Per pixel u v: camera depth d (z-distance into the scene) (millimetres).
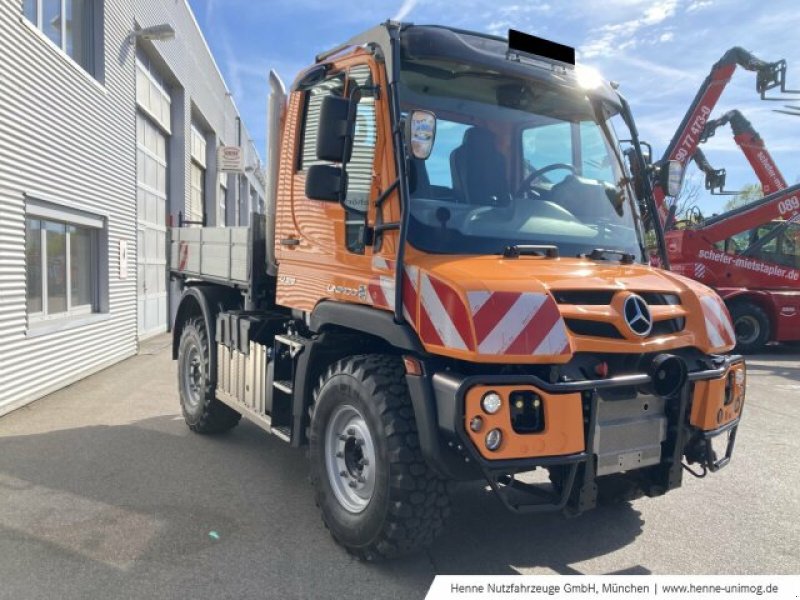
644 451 3588
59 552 3982
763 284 14469
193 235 7383
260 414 5199
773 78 14258
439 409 3299
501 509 4805
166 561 3885
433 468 3416
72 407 7969
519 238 4012
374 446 3691
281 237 5086
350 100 3873
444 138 4012
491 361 3137
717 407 3816
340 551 4055
